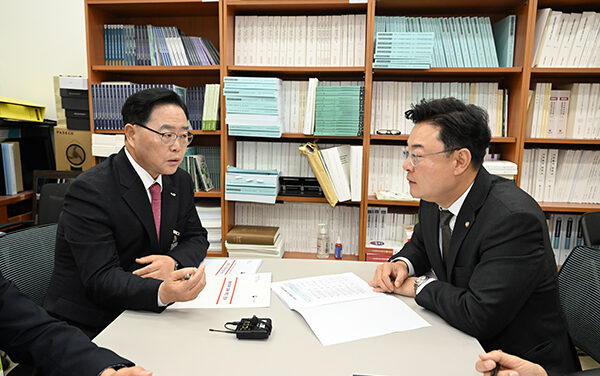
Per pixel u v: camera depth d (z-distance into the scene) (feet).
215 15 8.69
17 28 9.50
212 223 8.25
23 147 9.26
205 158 8.75
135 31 8.16
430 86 7.73
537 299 3.63
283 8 7.79
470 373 2.74
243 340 3.15
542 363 3.67
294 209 8.54
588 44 7.23
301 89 7.94
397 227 8.14
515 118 7.47
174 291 3.46
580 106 7.45
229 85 7.53
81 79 8.32
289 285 4.20
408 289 3.99
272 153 8.29
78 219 4.08
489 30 7.44
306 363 2.83
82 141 8.55
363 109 7.49
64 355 2.56
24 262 4.22
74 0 9.32
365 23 7.61
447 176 3.73
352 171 7.66
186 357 2.89
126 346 3.03
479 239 3.67
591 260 3.68
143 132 4.28
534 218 3.41
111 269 3.97
